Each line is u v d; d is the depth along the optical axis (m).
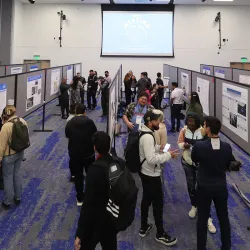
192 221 2.92
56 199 3.35
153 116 2.37
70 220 2.90
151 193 2.46
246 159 4.80
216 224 2.85
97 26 12.70
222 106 4.31
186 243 2.55
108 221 1.65
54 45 12.80
